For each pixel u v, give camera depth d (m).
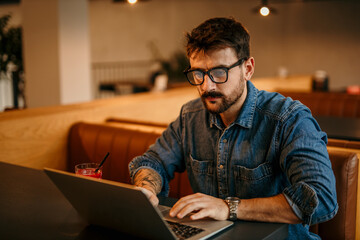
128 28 12.16
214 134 1.51
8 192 1.46
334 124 2.91
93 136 2.50
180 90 4.16
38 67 4.97
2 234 1.12
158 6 11.83
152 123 2.63
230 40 1.26
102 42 12.24
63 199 1.40
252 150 1.40
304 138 1.28
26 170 1.74
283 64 10.69
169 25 11.74
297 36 10.41
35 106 5.07
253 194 1.40
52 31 4.80
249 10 10.79
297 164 1.24
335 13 9.85
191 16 11.45
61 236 1.11
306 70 10.42
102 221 1.15
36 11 4.88
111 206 1.06
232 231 1.12
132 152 2.31
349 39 9.76
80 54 5.05
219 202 1.21
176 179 2.15
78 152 2.58
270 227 1.15
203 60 1.29
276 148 1.35
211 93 1.30
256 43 10.95
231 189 1.45
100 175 1.53
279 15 10.55
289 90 4.95
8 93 9.22
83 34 5.07
